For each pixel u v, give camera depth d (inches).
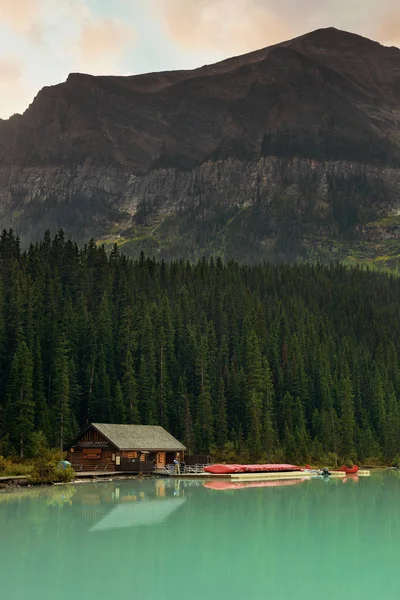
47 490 2837.1
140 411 4918.8
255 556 1596.9
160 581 1359.5
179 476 3801.7
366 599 1261.1
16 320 4808.1
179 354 5851.4
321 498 2834.6
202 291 7844.5
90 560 1521.9
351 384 6619.1
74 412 4692.4
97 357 5078.7
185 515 2210.9
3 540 1721.2
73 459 3818.9
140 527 1951.3
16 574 1393.9
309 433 5900.6
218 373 5841.5
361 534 1920.5
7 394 4124.0
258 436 5152.6
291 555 1616.6
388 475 4677.7
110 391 4896.7
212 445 4953.3
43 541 1717.5
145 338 5383.9
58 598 1238.3
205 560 1546.5
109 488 2999.5
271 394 5669.3
